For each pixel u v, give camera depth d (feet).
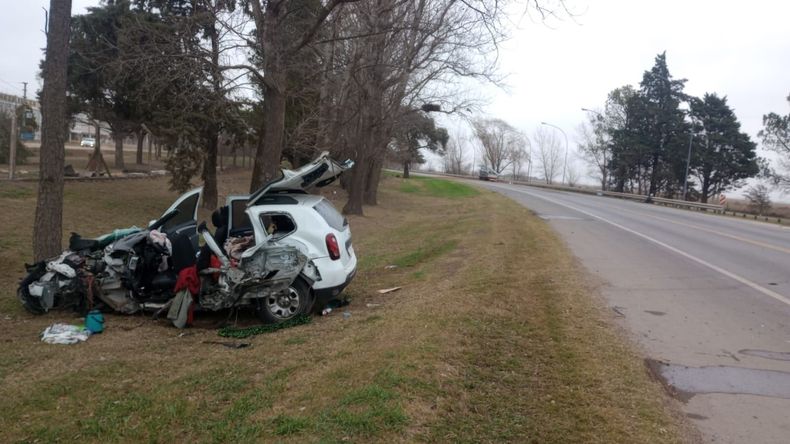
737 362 19.36
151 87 47.24
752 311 26.30
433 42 69.82
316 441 12.26
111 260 23.71
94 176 73.36
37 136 167.32
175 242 22.85
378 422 13.04
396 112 80.18
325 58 54.65
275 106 38.32
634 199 159.84
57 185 27.35
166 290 23.97
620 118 229.45
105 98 66.74
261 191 24.43
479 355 18.35
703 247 48.24
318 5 44.09
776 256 43.91
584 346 20.01
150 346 19.83
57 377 16.34
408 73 72.38
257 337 20.98
